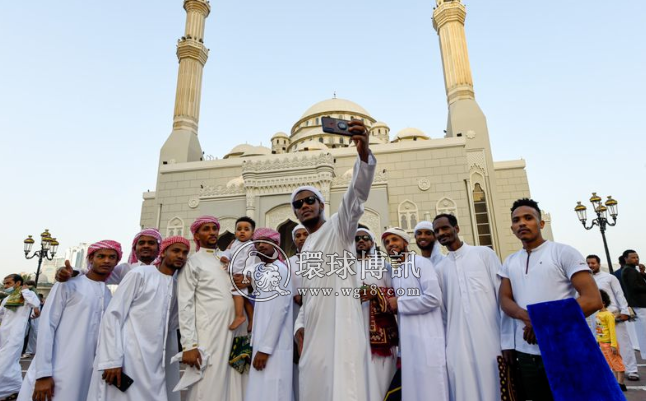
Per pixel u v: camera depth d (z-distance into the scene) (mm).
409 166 21297
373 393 2918
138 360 3162
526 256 3234
